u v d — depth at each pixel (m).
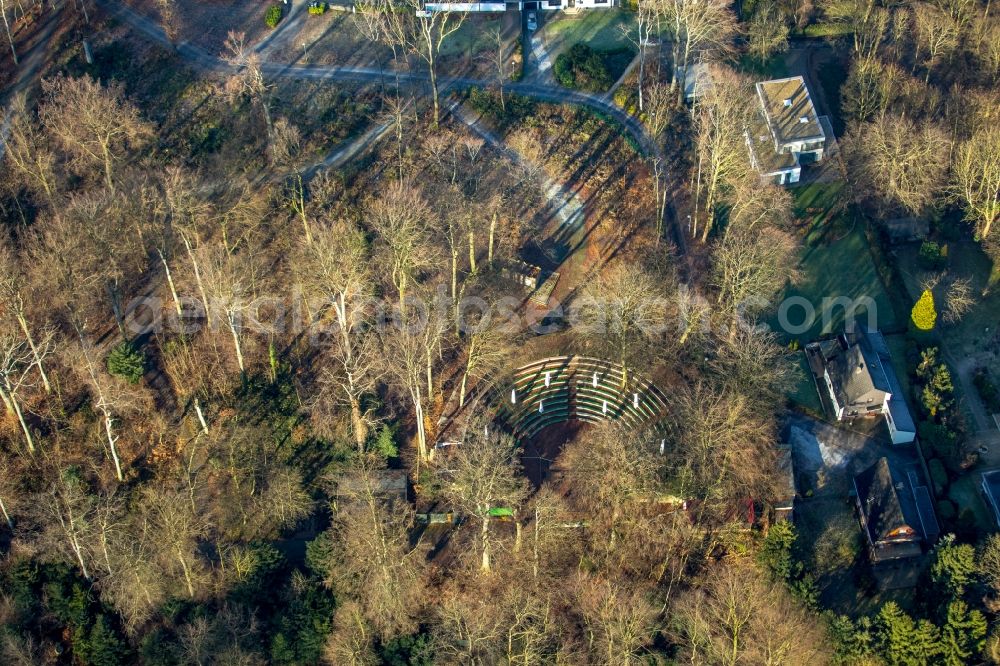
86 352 147.75
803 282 172.00
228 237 174.25
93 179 181.12
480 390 161.62
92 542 145.00
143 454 157.62
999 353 163.88
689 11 180.00
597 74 193.38
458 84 195.00
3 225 173.62
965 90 182.00
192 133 188.88
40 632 145.38
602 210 179.50
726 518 148.62
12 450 157.25
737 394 146.12
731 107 166.12
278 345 166.25
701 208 178.75
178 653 139.75
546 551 146.12
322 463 157.25
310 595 142.50
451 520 151.88
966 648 133.12
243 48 199.62
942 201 173.12
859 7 195.75
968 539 147.38
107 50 199.12
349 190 181.00
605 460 141.00
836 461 156.38
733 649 131.75
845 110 187.38
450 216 158.50
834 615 139.12
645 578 146.00
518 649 136.62
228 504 154.00
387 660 140.25
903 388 161.12
